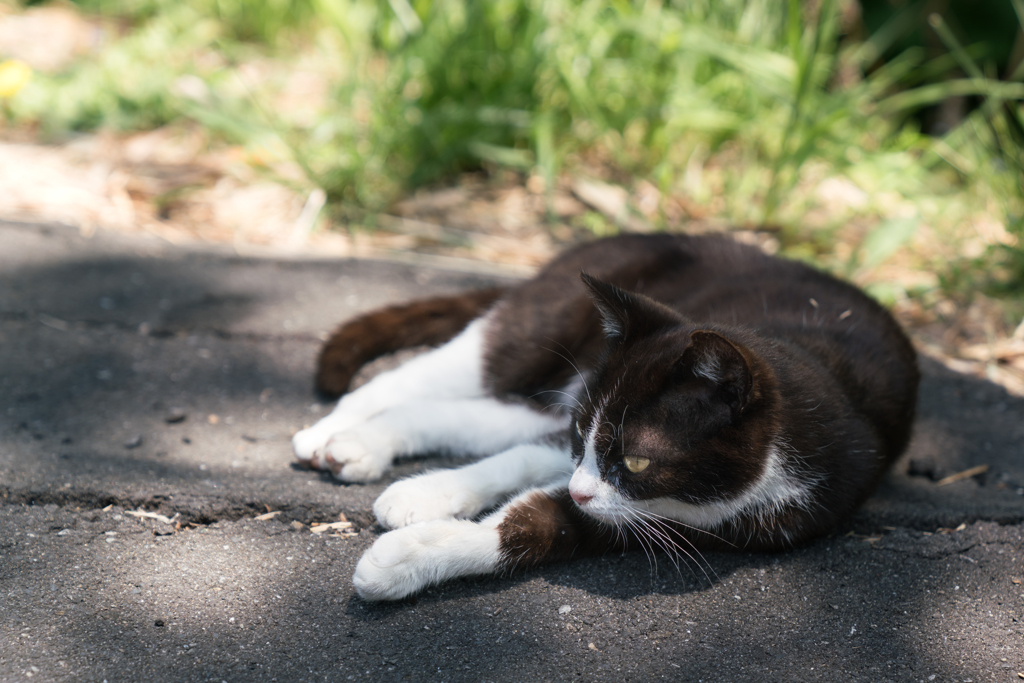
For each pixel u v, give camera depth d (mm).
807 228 1812
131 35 2594
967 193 1850
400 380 1376
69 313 1460
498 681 1099
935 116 2361
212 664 1098
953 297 1620
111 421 1312
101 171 1867
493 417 1350
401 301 1557
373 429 1291
